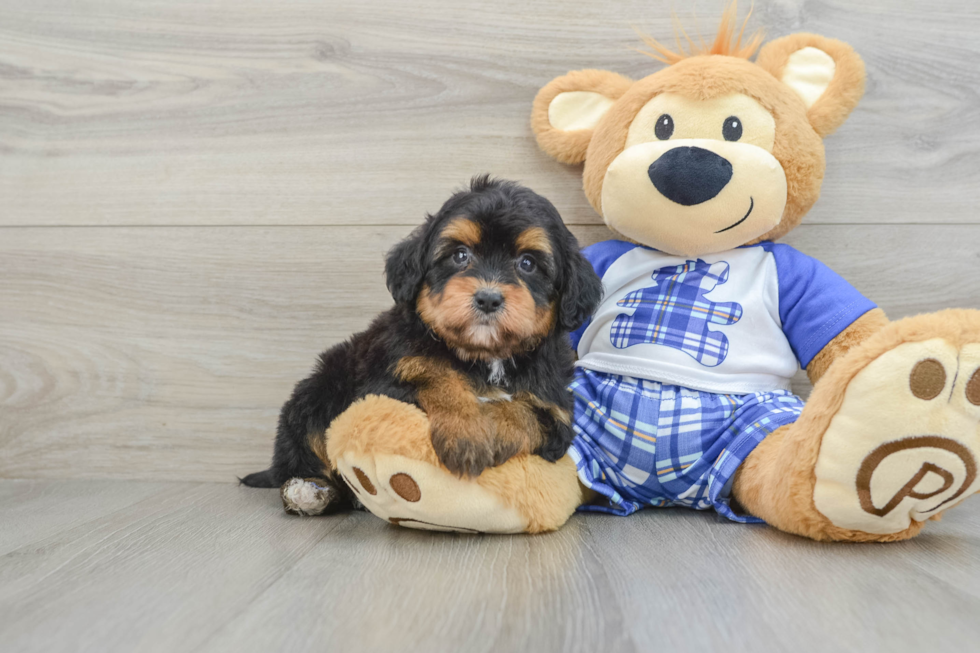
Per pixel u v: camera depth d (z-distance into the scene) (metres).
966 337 1.45
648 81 2.17
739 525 1.89
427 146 2.54
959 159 2.46
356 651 1.07
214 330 2.58
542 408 1.84
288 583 1.40
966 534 1.78
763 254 2.21
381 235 2.56
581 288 1.92
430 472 1.68
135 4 2.59
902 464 1.53
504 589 1.35
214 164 2.59
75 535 1.80
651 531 1.83
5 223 2.64
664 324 2.12
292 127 2.57
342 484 2.07
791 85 2.21
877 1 2.44
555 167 2.52
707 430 1.99
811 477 1.63
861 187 2.46
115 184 2.61
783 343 2.12
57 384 2.61
